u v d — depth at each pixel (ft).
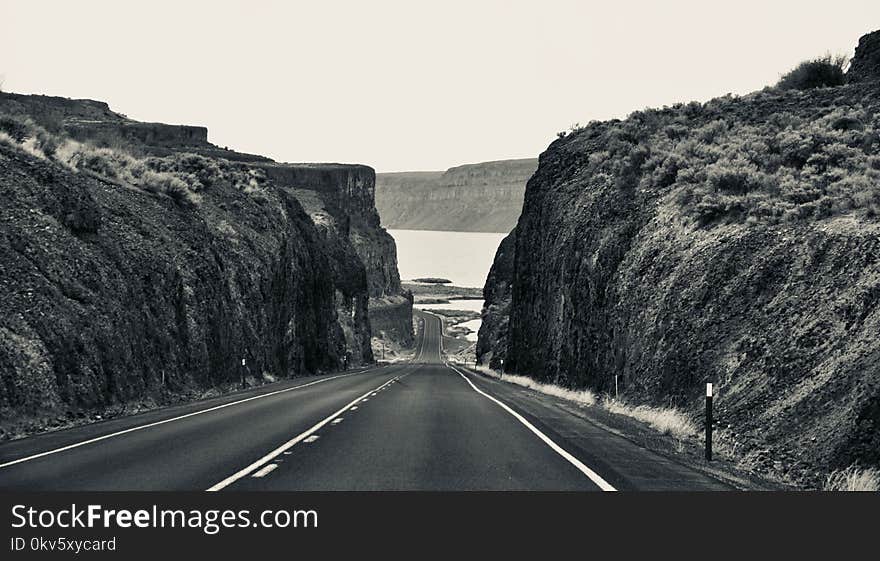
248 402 90.22
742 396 59.88
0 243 73.82
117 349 80.79
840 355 52.90
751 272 73.36
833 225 69.56
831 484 40.19
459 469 40.09
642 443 53.36
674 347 76.89
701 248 85.35
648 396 78.48
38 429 59.62
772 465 46.62
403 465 41.29
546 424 65.10
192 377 105.09
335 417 70.18
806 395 52.21
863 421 43.98
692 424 61.98
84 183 105.70
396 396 102.78
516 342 185.26
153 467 40.19
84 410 68.85
